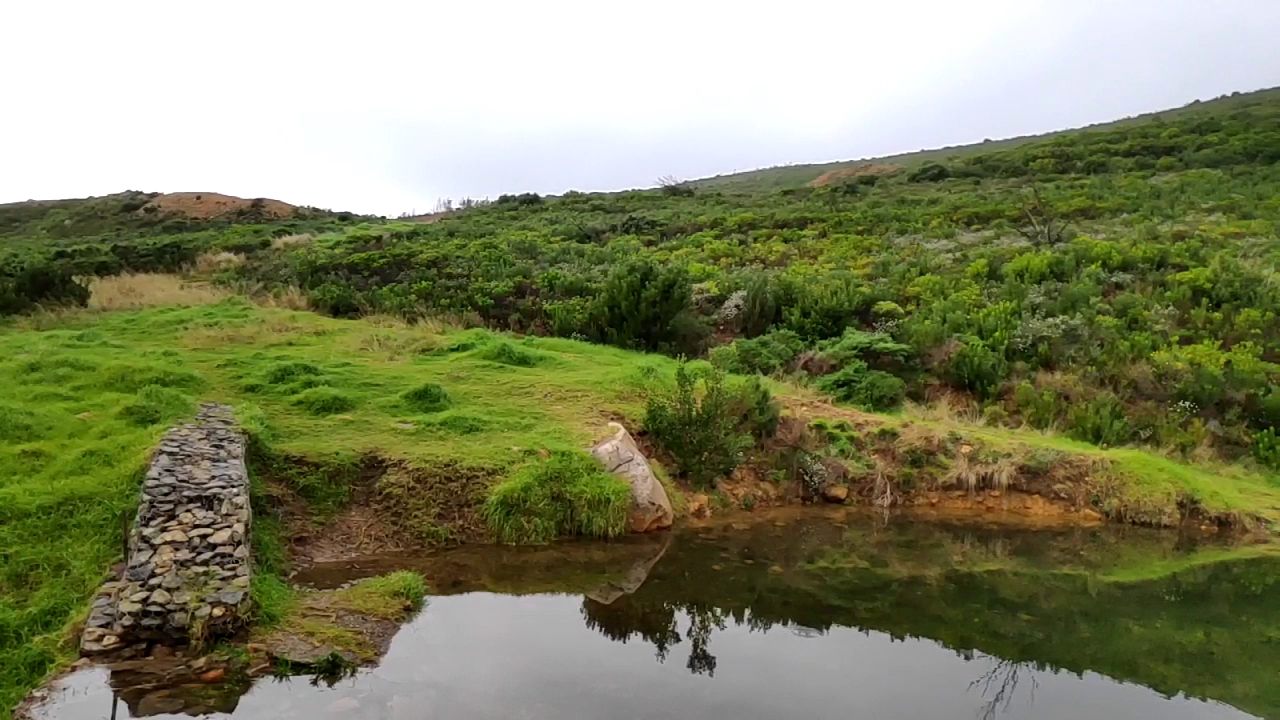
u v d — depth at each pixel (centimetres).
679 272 1788
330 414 1084
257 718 491
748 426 1161
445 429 1041
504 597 763
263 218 5412
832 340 1620
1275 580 897
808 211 3759
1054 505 1120
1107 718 571
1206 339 1551
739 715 548
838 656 666
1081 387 1403
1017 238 2634
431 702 536
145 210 5672
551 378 1313
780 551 936
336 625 635
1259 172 3662
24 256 2872
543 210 4828
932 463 1168
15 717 479
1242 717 580
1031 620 764
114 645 544
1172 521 1085
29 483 770
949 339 1532
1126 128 6012
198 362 1332
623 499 941
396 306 1961
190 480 729
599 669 615
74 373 1156
